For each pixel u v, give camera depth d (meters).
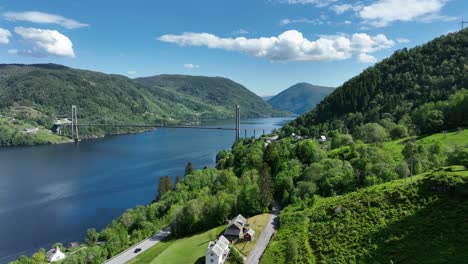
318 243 72.56
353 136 181.38
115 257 100.88
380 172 98.12
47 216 147.00
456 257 53.88
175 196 136.00
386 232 66.38
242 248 82.56
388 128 179.75
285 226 87.50
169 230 119.94
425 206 68.62
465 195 65.88
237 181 135.50
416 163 99.00
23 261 98.19
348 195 88.38
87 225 137.25
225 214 106.38
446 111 153.50
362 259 62.41
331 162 119.31
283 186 117.06
